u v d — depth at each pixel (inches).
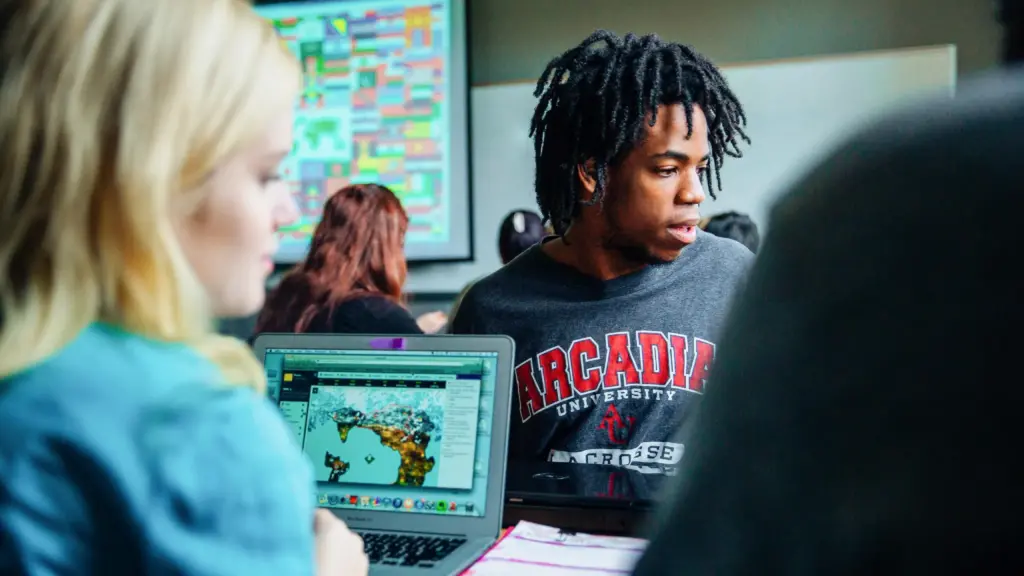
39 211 17.5
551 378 49.6
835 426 13.3
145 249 17.8
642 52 47.1
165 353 18.4
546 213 52.0
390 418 39.3
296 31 135.3
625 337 49.0
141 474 16.5
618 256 50.0
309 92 134.9
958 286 12.3
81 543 16.5
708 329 48.7
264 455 17.9
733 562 14.4
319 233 74.8
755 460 14.3
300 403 40.6
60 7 17.7
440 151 130.4
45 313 17.4
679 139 46.7
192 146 18.3
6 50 17.6
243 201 20.0
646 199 47.5
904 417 12.6
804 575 13.6
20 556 16.2
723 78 49.2
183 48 18.2
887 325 12.9
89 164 17.5
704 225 86.0
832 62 115.8
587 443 48.3
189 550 16.5
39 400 16.9
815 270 14.0
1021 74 13.4
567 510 38.4
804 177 15.2
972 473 12.1
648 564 16.0
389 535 37.1
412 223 132.0
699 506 15.2
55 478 16.5
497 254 130.4
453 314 54.6
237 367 20.4
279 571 17.4
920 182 13.0
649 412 47.8
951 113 13.2
